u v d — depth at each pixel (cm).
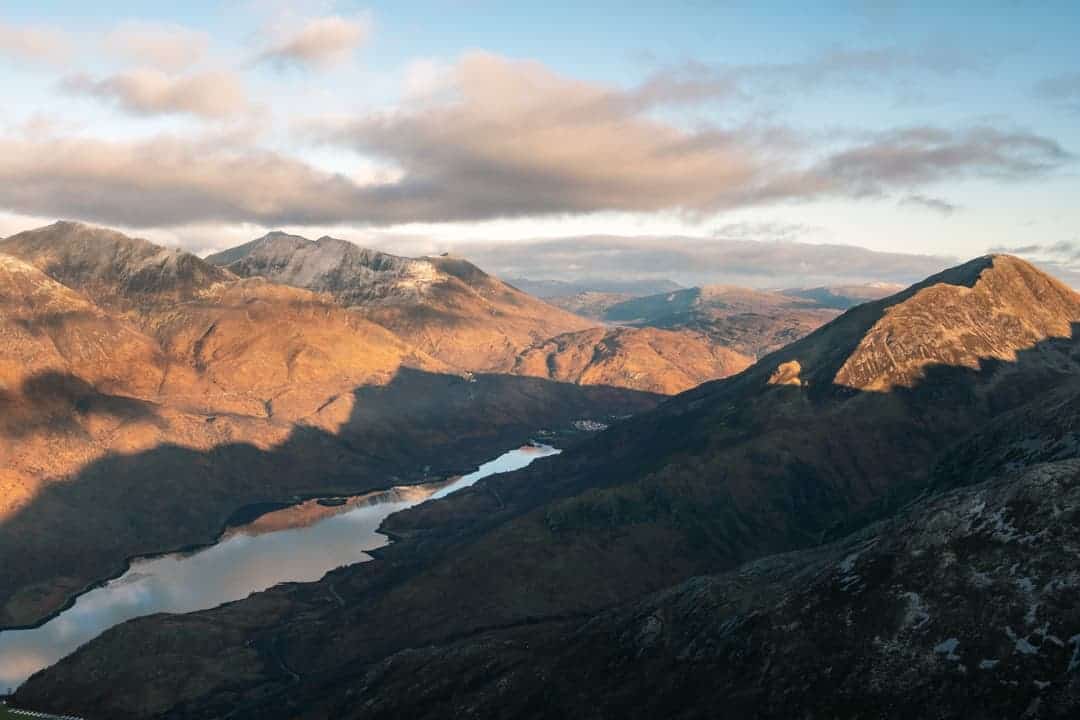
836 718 7362
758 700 8044
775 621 8938
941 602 7944
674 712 8538
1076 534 7856
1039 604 7356
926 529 8881
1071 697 6425
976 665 7156
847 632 8256
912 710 7062
